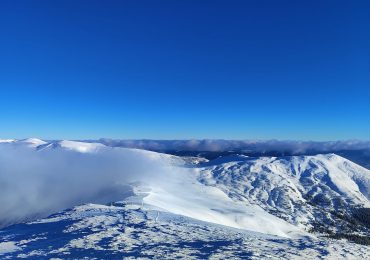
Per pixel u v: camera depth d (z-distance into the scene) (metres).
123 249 38.25
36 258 34.69
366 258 40.38
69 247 39.47
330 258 38.28
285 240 51.31
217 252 37.69
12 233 55.41
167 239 45.31
